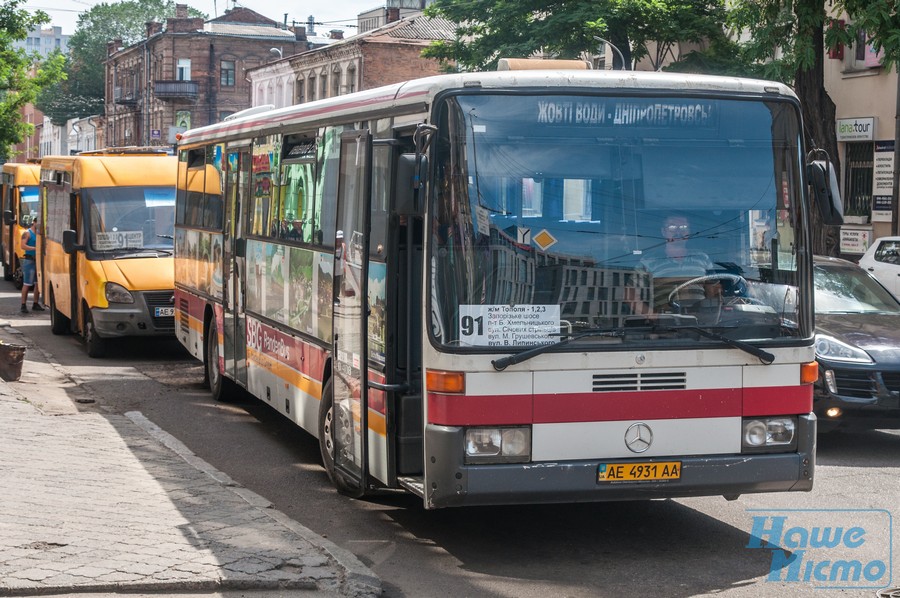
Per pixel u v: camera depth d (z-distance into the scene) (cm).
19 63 4888
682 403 763
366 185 836
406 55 7069
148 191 2002
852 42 2114
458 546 818
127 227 1966
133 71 10950
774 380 779
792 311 786
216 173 1450
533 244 752
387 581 730
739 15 2173
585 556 794
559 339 749
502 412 741
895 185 2786
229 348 1373
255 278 1245
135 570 680
